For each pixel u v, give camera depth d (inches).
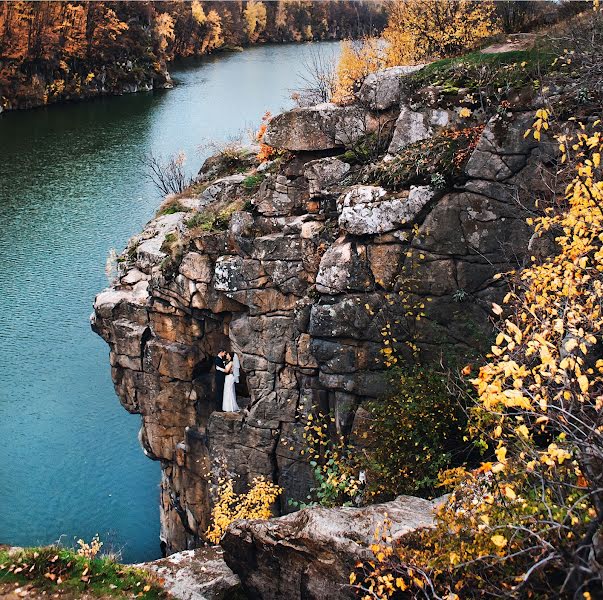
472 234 657.6
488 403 364.8
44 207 2169.0
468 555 405.7
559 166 628.7
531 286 456.4
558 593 358.6
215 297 800.3
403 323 684.1
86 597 517.0
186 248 812.6
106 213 2116.1
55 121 3339.1
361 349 700.7
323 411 762.2
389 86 750.5
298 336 756.0
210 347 841.5
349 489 691.4
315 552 488.4
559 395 373.7
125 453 1182.3
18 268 1788.9
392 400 666.2
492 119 653.9
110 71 4018.2
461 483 461.4
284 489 800.9
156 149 2664.9
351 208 685.9
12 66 3730.3
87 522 1045.2
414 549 441.4
